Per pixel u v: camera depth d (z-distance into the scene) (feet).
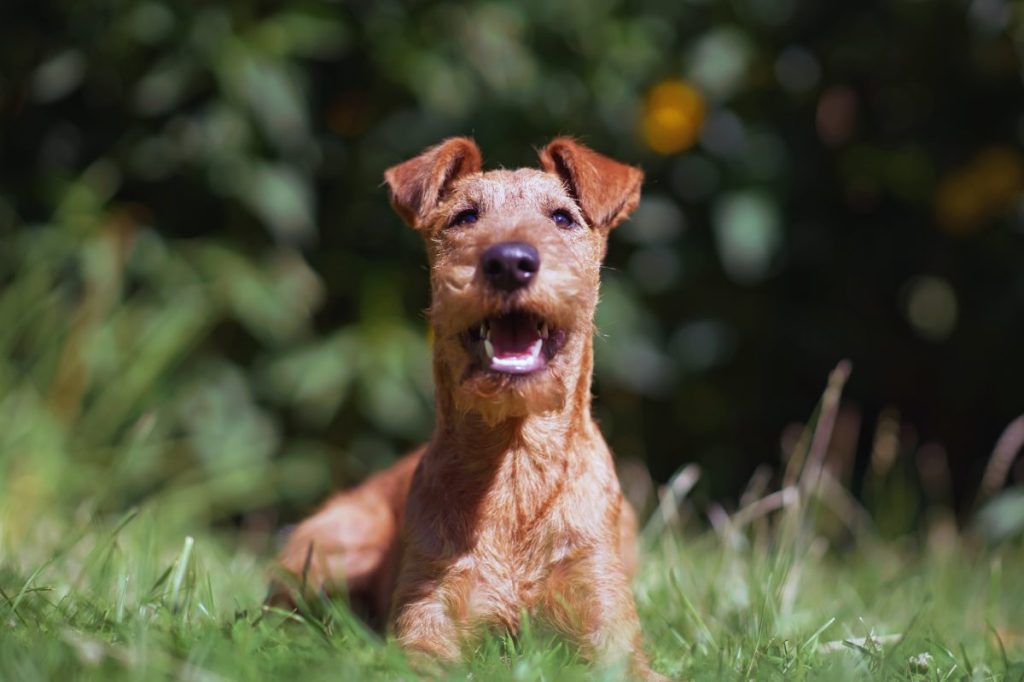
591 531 17.30
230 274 28.19
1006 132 28.76
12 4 28.89
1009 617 21.38
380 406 27.96
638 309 28.53
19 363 28.50
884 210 30.07
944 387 30.71
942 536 27.04
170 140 28.25
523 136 28.58
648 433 31.35
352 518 20.70
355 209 29.32
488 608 16.92
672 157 28.78
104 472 26.63
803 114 29.17
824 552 25.89
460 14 28.17
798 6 28.76
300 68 28.19
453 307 16.48
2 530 21.11
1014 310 28.48
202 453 27.73
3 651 12.82
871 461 30.32
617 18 28.55
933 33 28.07
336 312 30.32
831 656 15.65
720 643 16.31
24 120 29.37
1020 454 30.50
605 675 14.20
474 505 17.17
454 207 18.20
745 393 30.96
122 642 14.10
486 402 16.40
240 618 15.64
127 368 27.99
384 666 13.98
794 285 30.48
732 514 30.53
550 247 16.75
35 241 28.07
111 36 27.45
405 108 28.96
